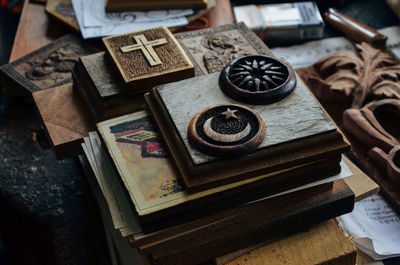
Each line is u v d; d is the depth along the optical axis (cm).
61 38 79
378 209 62
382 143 65
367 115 67
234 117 48
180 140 48
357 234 59
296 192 51
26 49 81
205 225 48
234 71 53
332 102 73
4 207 66
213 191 46
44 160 70
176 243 48
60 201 66
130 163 48
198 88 52
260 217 50
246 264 51
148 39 59
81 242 62
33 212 65
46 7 85
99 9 82
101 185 50
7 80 74
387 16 91
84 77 59
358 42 84
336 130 48
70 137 58
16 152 71
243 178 47
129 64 56
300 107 50
